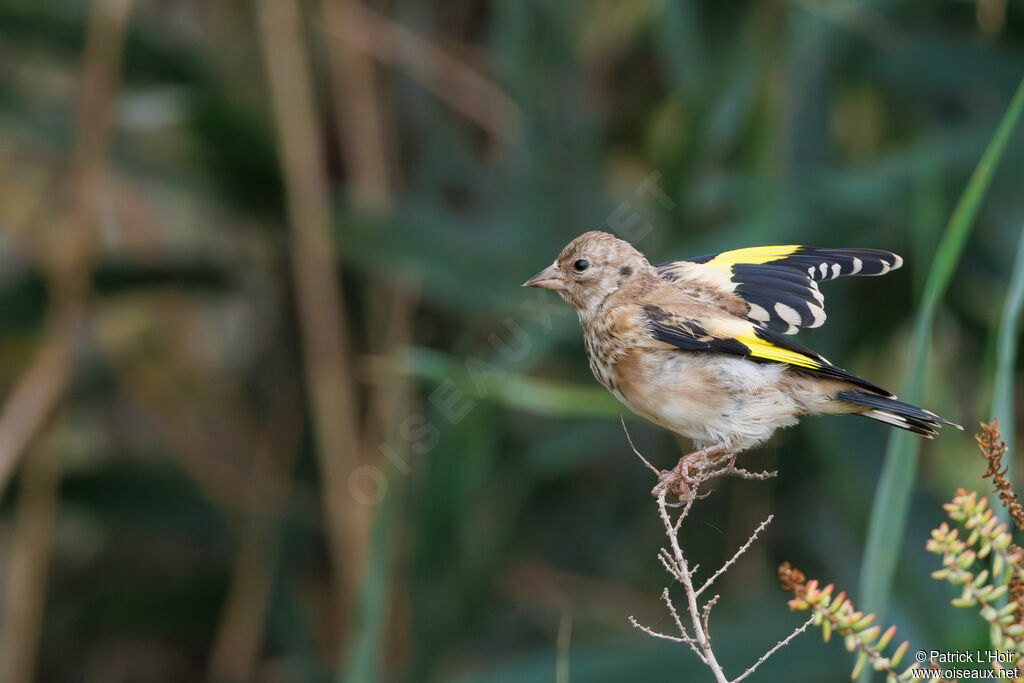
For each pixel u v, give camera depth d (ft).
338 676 34.30
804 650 30.45
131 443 38.88
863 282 34.88
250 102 33.50
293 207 33.63
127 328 39.22
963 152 32.50
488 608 33.17
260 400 39.58
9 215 37.24
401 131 37.37
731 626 31.12
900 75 34.22
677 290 21.49
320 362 34.06
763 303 21.01
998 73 33.63
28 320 36.01
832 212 32.35
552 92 34.71
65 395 35.63
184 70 34.30
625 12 36.70
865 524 32.07
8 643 34.55
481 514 33.14
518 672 31.22
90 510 36.91
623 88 37.58
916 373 19.56
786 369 20.13
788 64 33.01
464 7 37.63
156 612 37.68
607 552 37.09
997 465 14.02
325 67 35.55
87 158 33.83
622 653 31.07
